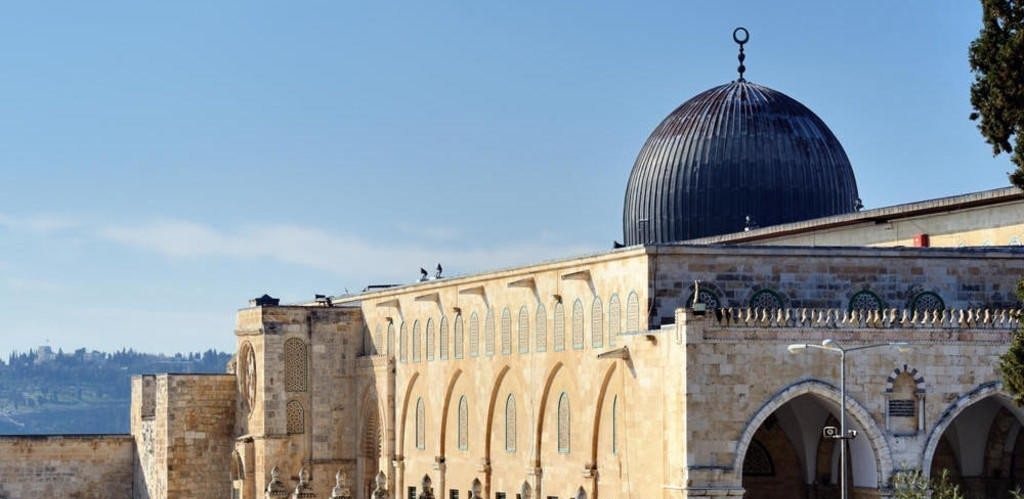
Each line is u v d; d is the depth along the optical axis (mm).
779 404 84688
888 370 85875
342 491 116000
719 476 84000
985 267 95938
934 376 86250
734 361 84625
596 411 99062
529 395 107562
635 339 90688
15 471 139375
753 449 99938
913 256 95250
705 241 114000
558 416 104250
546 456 105562
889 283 94938
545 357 105562
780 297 94125
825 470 98062
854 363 85688
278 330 129000
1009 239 97750
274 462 128250
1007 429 94812
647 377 89312
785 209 115625
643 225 120125
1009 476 95625
